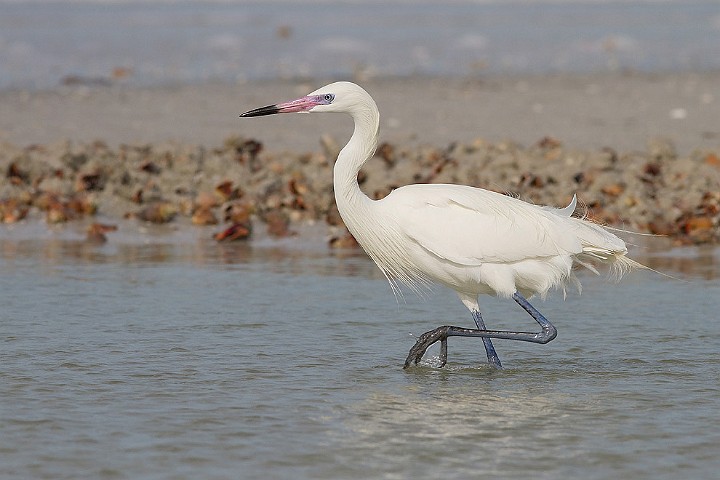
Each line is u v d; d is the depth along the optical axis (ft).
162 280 44.65
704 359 34.27
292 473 24.56
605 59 118.62
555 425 27.91
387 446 26.32
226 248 51.42
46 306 40.14
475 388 31.30
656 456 25.71
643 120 81.15
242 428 27.45
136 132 76.28
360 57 116.78
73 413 28.43
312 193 58.65
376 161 63.05
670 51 125.39
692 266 47.88
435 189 33.50
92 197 57.47
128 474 24.40
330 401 29.76
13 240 52.31
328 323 38.40
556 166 62.08
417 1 173.17
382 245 33.91
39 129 76.59
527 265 32.91
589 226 33.37
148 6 157.58
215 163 63.62
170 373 32.12
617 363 33.96
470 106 87.25
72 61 109.19
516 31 142.72
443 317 39.55
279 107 34.60
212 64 110.11
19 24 134.51
